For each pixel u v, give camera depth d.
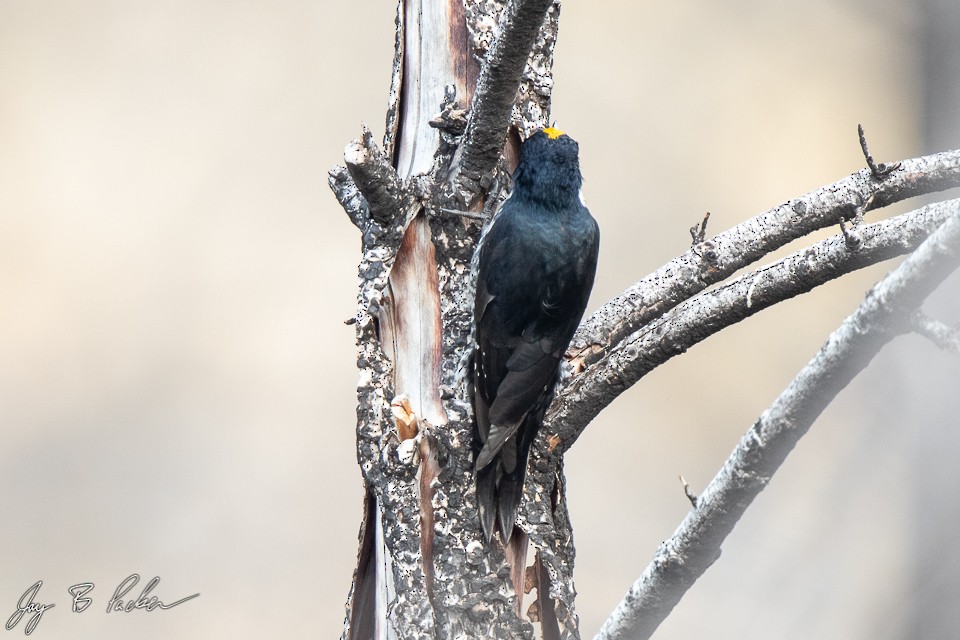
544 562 7.89
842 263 7.36
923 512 11.18
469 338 8.09
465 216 7.93
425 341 7.94
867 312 6.48
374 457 7.80
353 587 8.11
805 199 8.02
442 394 7.88
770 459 7.04
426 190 7.89
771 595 11.32
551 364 8.26
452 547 7.72
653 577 7.59
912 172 7.82
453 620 7.62
